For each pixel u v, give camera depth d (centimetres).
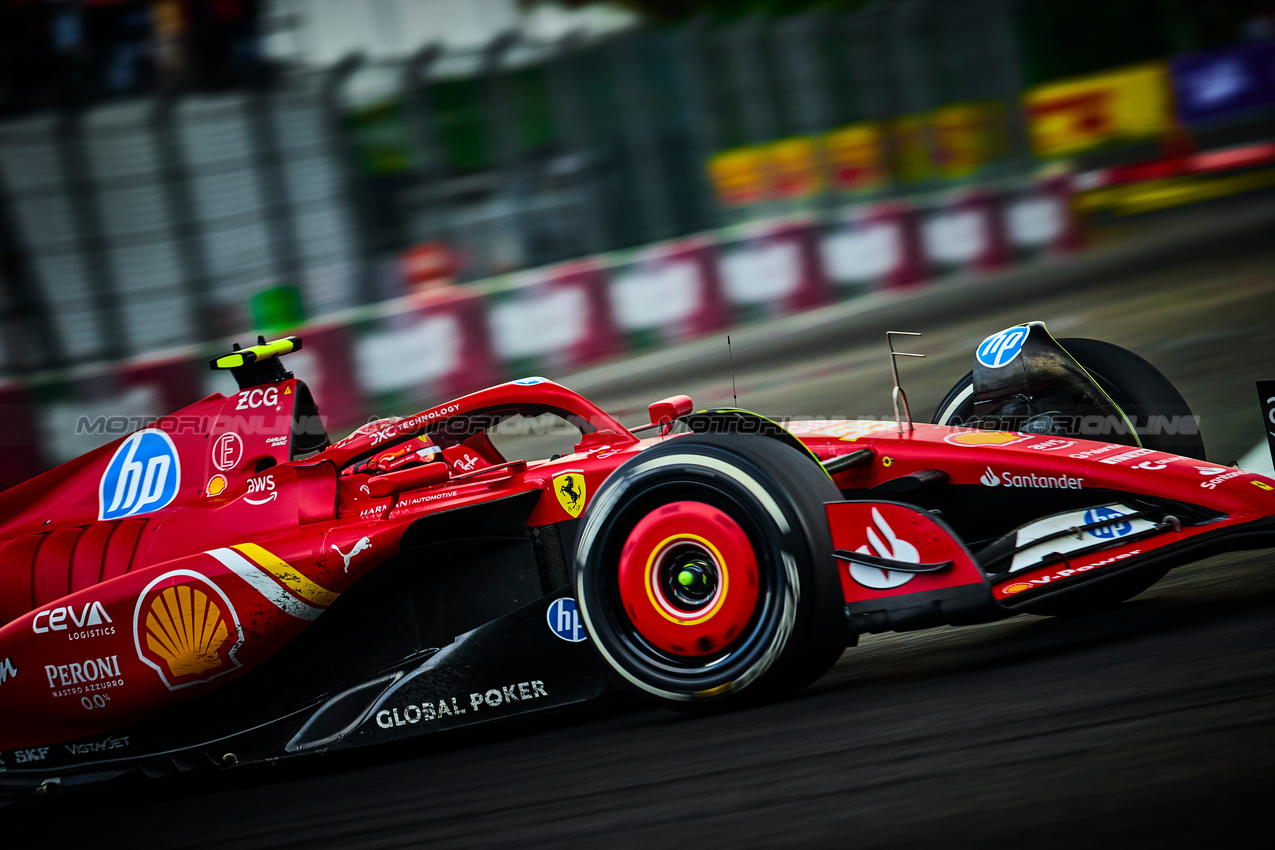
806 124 5781
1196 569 1507
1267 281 3944
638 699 1363
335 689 1347
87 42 4638
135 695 1366
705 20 5544
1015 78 6438
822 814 771
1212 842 609
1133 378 1423
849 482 1318
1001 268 5509
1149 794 692
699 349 4850
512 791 1007
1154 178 6269
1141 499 1158
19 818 1452
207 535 1409
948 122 6238
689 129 5500
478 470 1391
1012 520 1257
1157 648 1070
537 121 5222
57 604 1398
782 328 4978
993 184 6272
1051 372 1415
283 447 1463
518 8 5281
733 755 966
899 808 755
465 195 5081
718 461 1109
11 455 4053
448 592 1315
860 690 1135
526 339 4831
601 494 1170
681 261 5125
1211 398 2591
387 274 4906
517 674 1219
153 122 4653
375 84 4994
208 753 1349
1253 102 6681
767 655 1085
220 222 4712
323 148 4912
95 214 4541
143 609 1360
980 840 674
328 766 1366
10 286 4431
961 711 965
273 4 4869
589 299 4956
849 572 1094
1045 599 1070
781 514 1082
